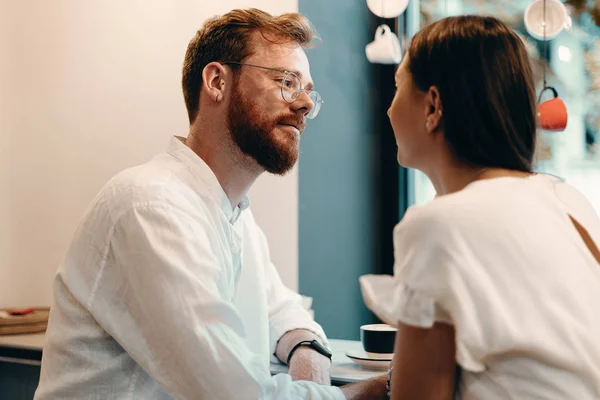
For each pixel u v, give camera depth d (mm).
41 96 2598
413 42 1153
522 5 3023
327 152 3096
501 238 1009
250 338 1792
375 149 3348
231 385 1291
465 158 1101
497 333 970
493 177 1088
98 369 1418
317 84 3010
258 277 1833
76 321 1436
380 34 2760
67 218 2645
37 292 2594
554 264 1013
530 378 982
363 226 3299
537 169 1178
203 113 1616
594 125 2938
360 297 3289
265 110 1581
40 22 2602
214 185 1537
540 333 977
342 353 1929
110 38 2682
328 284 3119
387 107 3354
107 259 1393
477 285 985
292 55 1607
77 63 2646
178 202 1393
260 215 2828
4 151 2531
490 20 1119
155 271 1323
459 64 1084
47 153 2604
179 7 2801
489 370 1008
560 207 1087
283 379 1378
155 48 2756
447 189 1135
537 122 1130
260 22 1603
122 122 2697
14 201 2541
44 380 1472
